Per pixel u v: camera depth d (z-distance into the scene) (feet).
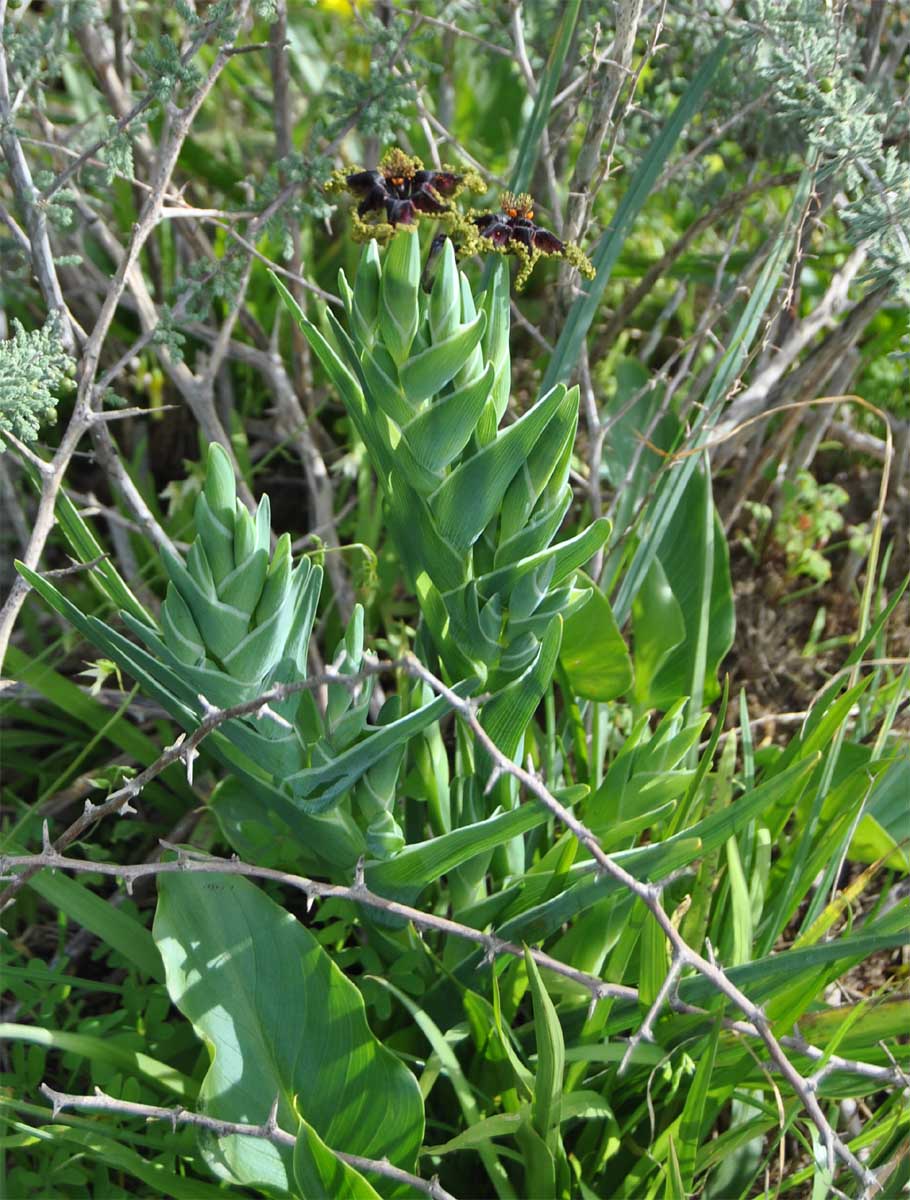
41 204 1.47
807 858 1.56
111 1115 1.40
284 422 2.28
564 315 1.89
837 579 2.52
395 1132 1.28
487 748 1.09
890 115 1.68
